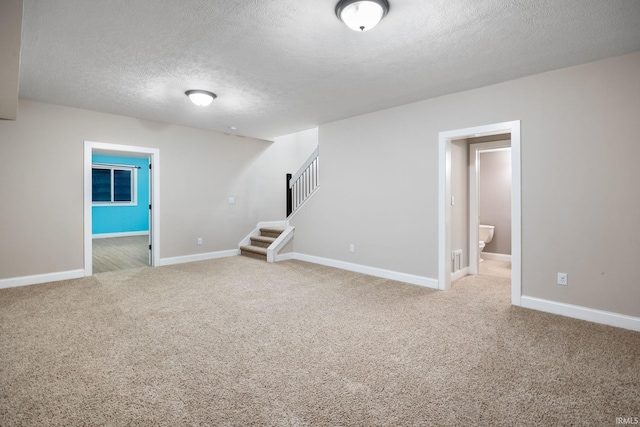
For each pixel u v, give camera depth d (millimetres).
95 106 4250
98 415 1618
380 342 2451
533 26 2264
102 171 9250
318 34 2393
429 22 2217
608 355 2240
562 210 3014
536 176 3145
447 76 3188
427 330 2668
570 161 2963
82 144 4383
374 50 2645
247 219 6352
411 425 1554
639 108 2645
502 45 2549
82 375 1980
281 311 3111
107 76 3217
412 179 4082
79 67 2994
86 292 3715
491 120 3414
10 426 1534
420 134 3992
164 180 5207
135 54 2730
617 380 1933
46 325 2754
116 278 4363
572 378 1955
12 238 3922
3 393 1790
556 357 2213
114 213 9391
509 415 1625
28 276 4027
